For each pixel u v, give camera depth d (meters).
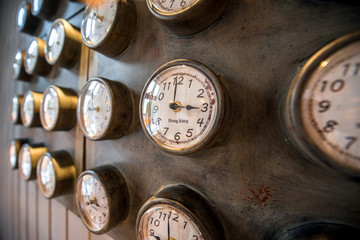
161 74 0.27
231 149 0.25
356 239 0.18
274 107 0.23
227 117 0.24
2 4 0.80
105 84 0.32
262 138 0.23
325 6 0.21
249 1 0.24
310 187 0.21
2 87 0.80
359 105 0.16
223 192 0.25
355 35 0.16
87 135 0.34
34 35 0.59
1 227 0.79
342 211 0.20
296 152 0.22
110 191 0.32
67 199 0.45
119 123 0.32
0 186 0.80
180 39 0.28
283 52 0.22
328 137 0.17
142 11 0.32
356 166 0.16
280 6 0.23
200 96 0.24
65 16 0.46
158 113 0.27
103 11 0.33
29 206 0.61
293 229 0.21
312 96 0.18
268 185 0.23
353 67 0.17
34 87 0.59
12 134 0.71
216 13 0.25
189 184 0.27
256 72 0.23
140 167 0.32
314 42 0.21
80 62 0.42
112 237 0.36
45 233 0.54
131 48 0.33
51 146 0.50
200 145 0.23
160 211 0.26
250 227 0.24
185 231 0.25
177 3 0.25
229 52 0.25
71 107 0.42
